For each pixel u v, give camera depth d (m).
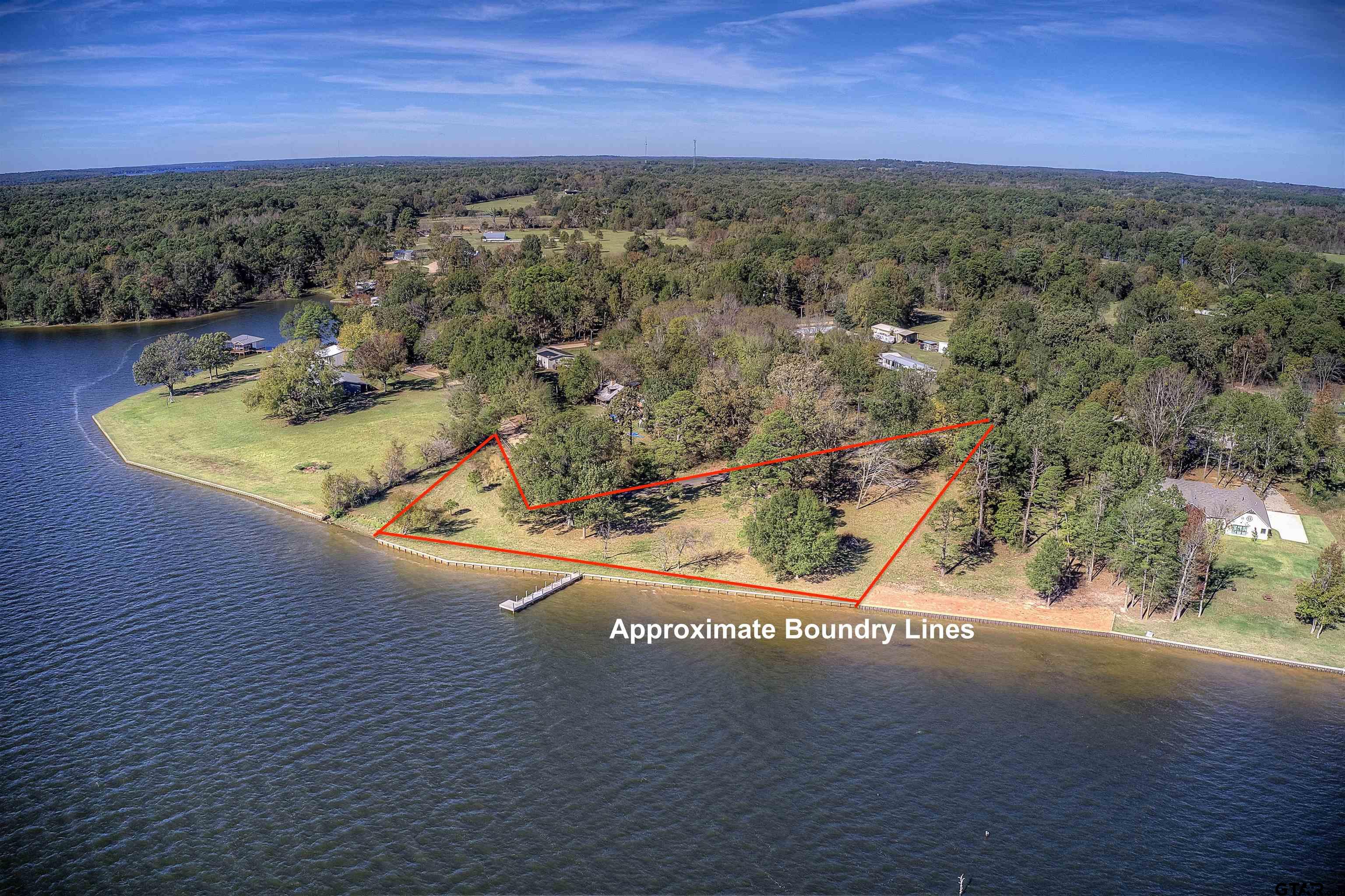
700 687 82.19
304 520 118.31
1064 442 119.25
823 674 84.94
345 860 60.34
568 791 67.62
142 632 88.62
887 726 76.56
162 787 67.06
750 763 71.44
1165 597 95.12
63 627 88.81
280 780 68.00
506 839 62.56
